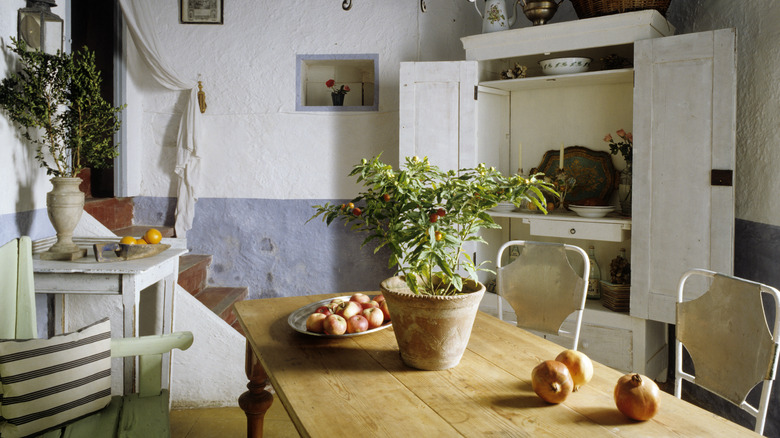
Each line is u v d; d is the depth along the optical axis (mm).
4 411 1551
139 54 3975
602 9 3066
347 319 1690
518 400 1265
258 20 4082
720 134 2719
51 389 1625
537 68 3904
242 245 4180
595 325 3186
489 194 1356
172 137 4160
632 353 3074
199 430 2676
